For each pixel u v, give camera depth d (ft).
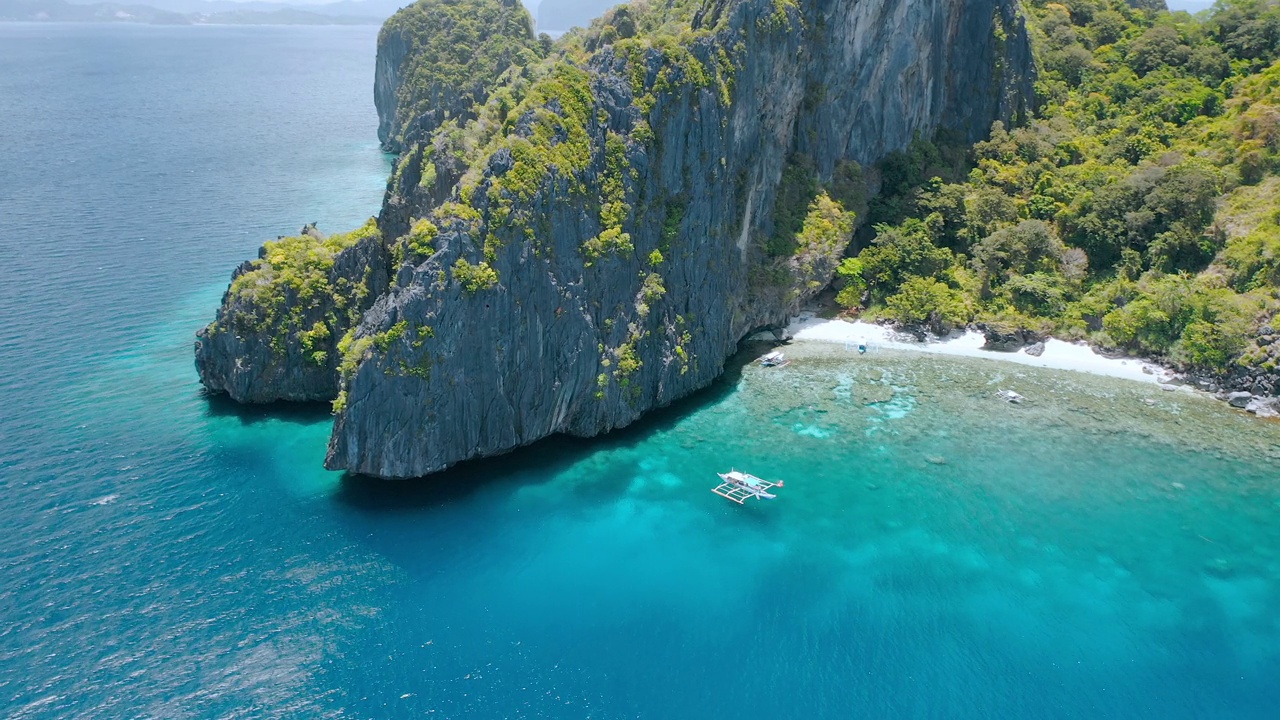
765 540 222.07
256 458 251.19
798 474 249.96
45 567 202.49
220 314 284.61
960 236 365.81
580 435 267.39
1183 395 292.40
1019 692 178.19
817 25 352.28
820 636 192.13
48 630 184.85
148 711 167.22
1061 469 251.80
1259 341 291.58
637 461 256.11
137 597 195.31
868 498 238.89
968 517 231.09
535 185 248.93
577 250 260.62
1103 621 196.34
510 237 244.63
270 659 180.65
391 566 209.05
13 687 170.81
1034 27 465.47
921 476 248.93
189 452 253.03
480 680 178.09
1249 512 232.12
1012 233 351.46
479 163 258.37
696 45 292.81
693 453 260.42
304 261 292.20
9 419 263.90
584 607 198.80
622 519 229.25
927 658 186.60
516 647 186.91
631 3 427.33
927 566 213.25
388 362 232.73
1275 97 369.09
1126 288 327.26
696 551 217.77
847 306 357.41
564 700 174.40
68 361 303.27
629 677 180.55
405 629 190.39
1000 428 273.33
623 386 268.82
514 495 238.07
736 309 319.47
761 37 316.81
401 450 238.07
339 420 238.27
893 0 366.63
